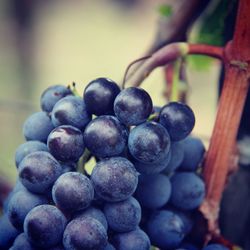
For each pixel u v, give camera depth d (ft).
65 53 6.03
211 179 1.00
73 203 0.86
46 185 0.89
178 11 1.31
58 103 0.93
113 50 6.19
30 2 5.65
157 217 0.96
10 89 5.11
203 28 1.33
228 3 1.22
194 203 0.98
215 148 1.00
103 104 0.91
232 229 1.14
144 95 0.89
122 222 0.89
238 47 0.97
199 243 1.01
